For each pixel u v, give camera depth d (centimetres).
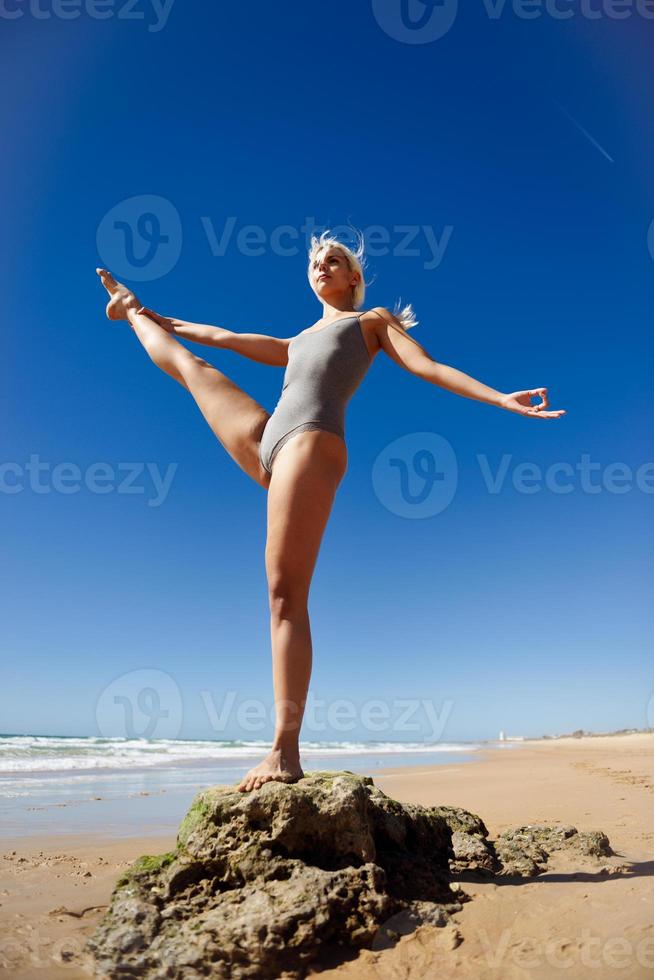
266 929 289
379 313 437
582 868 418
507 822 685
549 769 1581
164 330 480
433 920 319
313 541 380
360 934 300
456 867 414
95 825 768
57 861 539
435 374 408
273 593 377
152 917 311
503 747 4816
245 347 470
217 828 345
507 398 381
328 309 467
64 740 4538
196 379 444
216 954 283
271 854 335
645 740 4588
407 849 402
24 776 1499
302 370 411
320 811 340
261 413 429
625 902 329
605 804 823
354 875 321
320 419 392
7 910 375
